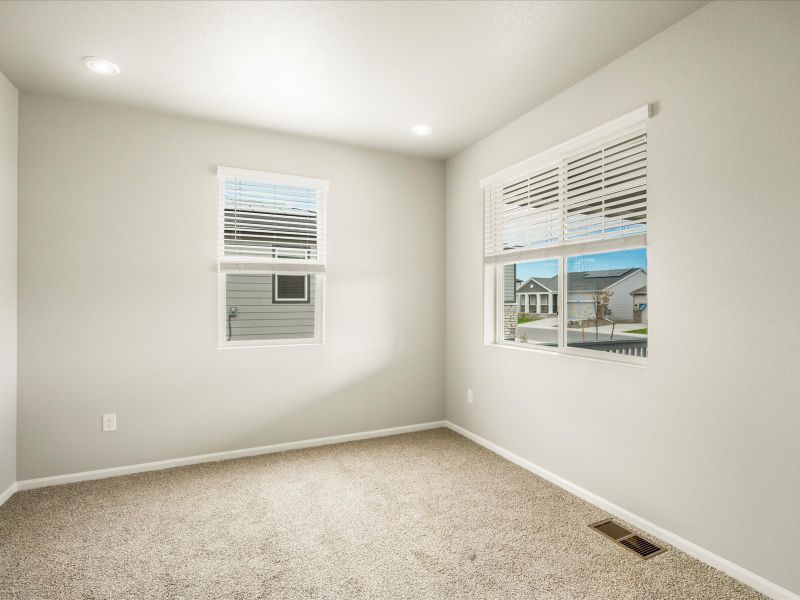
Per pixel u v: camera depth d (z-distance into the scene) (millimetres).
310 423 3688
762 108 1816
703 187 2037
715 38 1977
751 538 1865
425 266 4156
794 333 1729
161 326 3180
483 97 2938
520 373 3246
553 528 2354
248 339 3729
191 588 1866
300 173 3635
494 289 3678
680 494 2141
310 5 2016
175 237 3221
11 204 2723
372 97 2938
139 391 3117
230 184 3420
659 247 2240
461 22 2139
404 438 3896
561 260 3004
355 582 1913
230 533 2305
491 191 3590
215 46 2348
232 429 3408
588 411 2662
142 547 2170
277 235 3570
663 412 2221
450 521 2430
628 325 2602
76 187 2951
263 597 1812
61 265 2914
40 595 1815
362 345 3891
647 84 2291
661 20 2125
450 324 4145
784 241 1755
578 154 2742
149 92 2861
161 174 3182
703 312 2041
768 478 1809
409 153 4031
